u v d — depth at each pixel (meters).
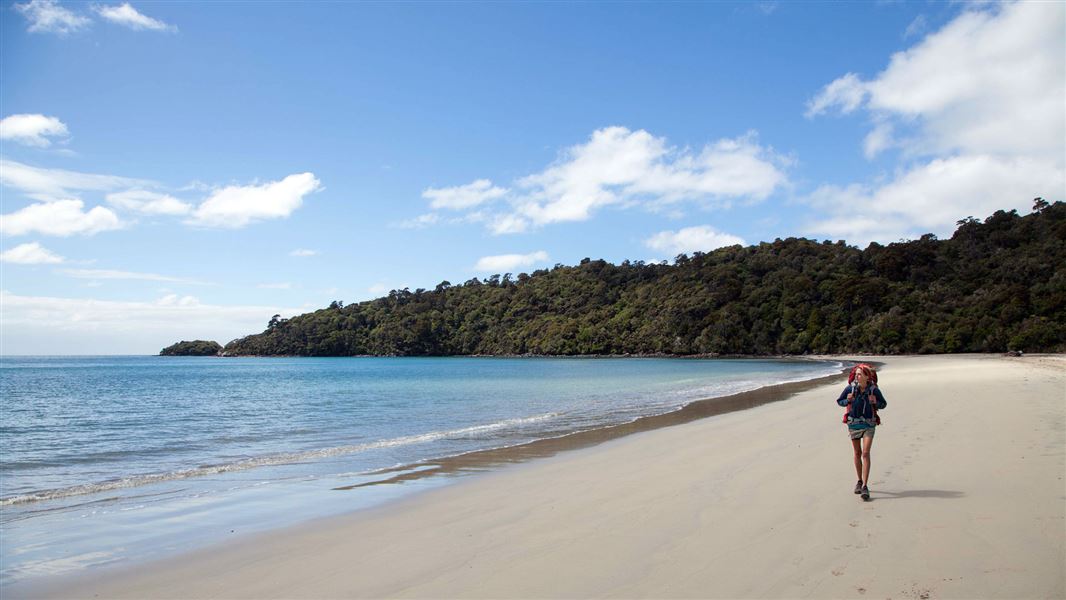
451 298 190.12
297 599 5.43
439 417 23.27
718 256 154.25
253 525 8.05
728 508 7.49
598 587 5.26
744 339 116.44
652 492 8.66
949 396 20.52
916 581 4.95
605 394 34.25
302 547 7.00
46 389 48.88
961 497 7.32
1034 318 79.94
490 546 6.61
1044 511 6.58
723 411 20.94
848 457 10.31
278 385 52.28
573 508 8.05
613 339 140.00
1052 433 11.42
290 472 11.91
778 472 9.45
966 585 4.82
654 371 68.31
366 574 5.96
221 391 44.62
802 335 108.12
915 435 12.08
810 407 20.09
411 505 8.91
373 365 118.38
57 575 6.27
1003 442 10.73
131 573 6.29
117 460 14.42
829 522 6.65
